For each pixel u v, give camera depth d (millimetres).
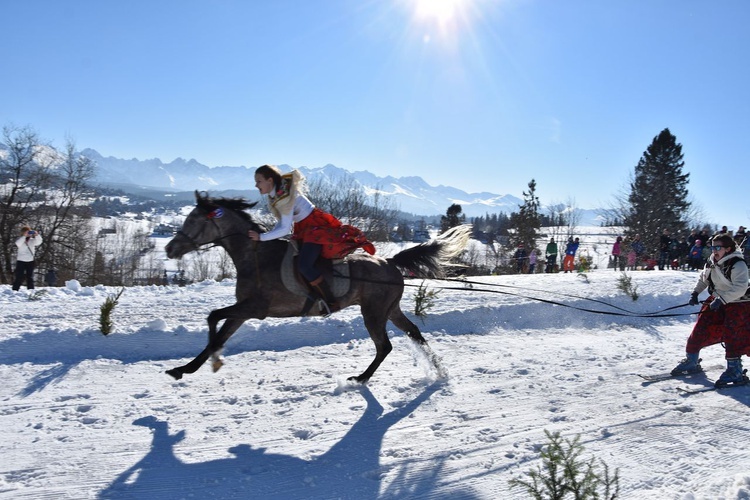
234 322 6023
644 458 4754
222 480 4344
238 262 6094
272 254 6066
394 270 6727
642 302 11695
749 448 4973
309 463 4648
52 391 6078
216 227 6027
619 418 5684
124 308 9328
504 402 6125
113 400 5898
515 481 3971
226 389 6324
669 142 48188
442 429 5359
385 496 4160
